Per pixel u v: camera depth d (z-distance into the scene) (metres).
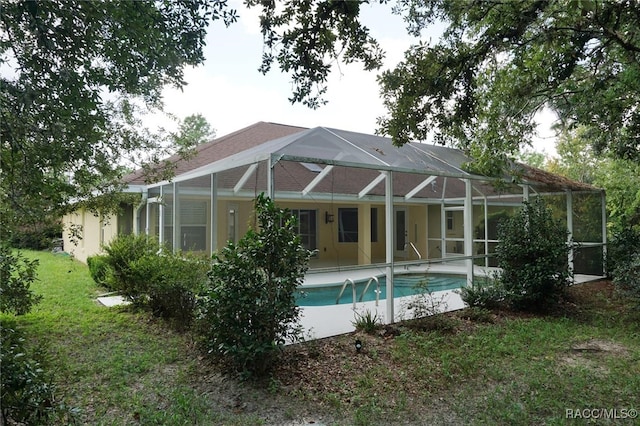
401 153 8.18
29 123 3.84
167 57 4.12
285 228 4.77
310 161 6.05
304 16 5.04
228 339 4.64
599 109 8.25
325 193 7.96
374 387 4.47
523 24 6.27
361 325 6.49
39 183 4.44
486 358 5.35
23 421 2.69
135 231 10.92
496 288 8.26
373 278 7.85
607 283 11.00
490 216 11.70
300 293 5.96
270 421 3.75
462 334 6.34
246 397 4.21
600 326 7.02
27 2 3.33
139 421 3.70
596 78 7.54
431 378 4.71
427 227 13.09
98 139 4.51
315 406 4.04
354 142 7.70
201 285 5.76
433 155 9.00
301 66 5.23
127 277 7.82
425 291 8.09
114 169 6.54
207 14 4.27
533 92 7.62
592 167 19.47
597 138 9.77
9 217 4.90
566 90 8.15
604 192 12.46
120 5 3.71
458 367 5.01
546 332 6.50
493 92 7.71
